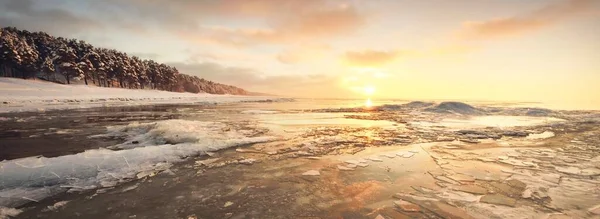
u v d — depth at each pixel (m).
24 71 47.66
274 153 7.29
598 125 13.91
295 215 3.71
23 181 4.73
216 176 5.30
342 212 3.80
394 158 6.91
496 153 7.55
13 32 58.72
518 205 4.06
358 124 14.09
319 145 8.41
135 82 61.28
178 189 4.61
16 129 10.73
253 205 4.01
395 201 4.20
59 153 6.99
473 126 13.38
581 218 3.63
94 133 9.82
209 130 10.22
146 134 9.37
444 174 5.60
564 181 5.17
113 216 3.65
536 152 7.68
